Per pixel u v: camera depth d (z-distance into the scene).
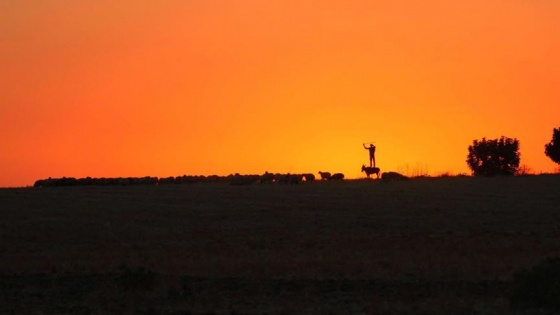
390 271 90.38
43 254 119.00
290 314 69.69
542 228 141.12
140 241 134.12
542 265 72.75
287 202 191.75
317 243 124.25
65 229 151.50
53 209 184.88
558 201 187.38
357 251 110.50
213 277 89.88
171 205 189.88
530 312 68.31
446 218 158.38
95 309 74.88
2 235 143.75
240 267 95.38
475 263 93.56
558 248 110.38
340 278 87.75
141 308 74.38
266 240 130.50
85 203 196.62
